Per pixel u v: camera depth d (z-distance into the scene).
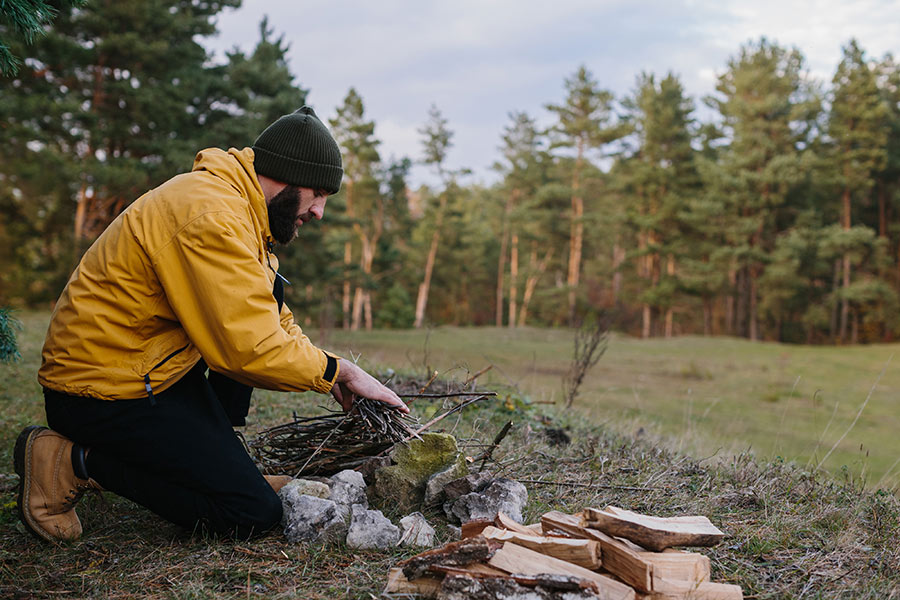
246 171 2.39
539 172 53.22
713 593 1.84
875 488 3.21
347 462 2.93
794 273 41.94
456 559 1.88
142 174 20.62
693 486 3.08
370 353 13.03
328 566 2.17
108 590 2.02
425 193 65.62
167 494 2.30
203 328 2.20
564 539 1.96
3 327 3.43
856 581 2.12
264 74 24.56
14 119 18.84
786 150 42.38
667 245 44.25
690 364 19.23
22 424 4.18
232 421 2.86
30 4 3.18
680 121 44.19
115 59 21.27
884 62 48.00
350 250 52.12
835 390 15.30
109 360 2.24
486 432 3.96
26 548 2.35
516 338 25.20
